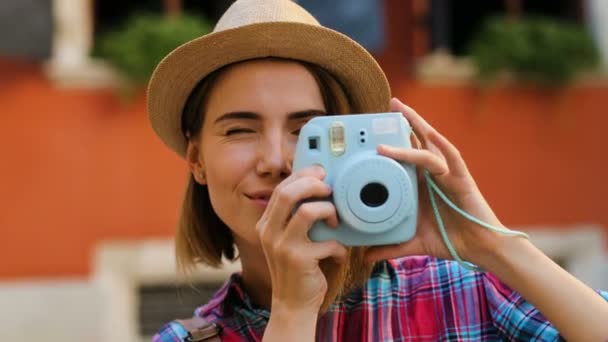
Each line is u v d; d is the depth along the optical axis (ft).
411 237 5.50
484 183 21.54
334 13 20.03
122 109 20.49
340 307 6.24
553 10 22.81
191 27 20.54
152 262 20.21
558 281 5.51
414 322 6.17
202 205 7.00
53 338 19.71
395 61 21.65
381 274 6.38
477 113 21.61
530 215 21.65
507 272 5.62
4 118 20.15
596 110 22.06
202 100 6.45
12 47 19.51
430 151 5.81
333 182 5.43
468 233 5.69
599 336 5.33
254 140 6.05
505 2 22.45
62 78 20.31
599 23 22.13
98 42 21.01
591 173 21.89
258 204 5.97
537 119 21.81
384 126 5.50
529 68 21.58
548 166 21.79
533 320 5.82
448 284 6.25
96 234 20.22
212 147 6.17
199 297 20.27
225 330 6.48
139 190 20.40
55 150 20.25
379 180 5.34
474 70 21.52
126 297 20.15
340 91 6.38
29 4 19.67
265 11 6.39
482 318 6.09
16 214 20.06
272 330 5.55
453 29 22.29
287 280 5.48
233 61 6.13
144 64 20.22
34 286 19.85
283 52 6.10
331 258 5.99
